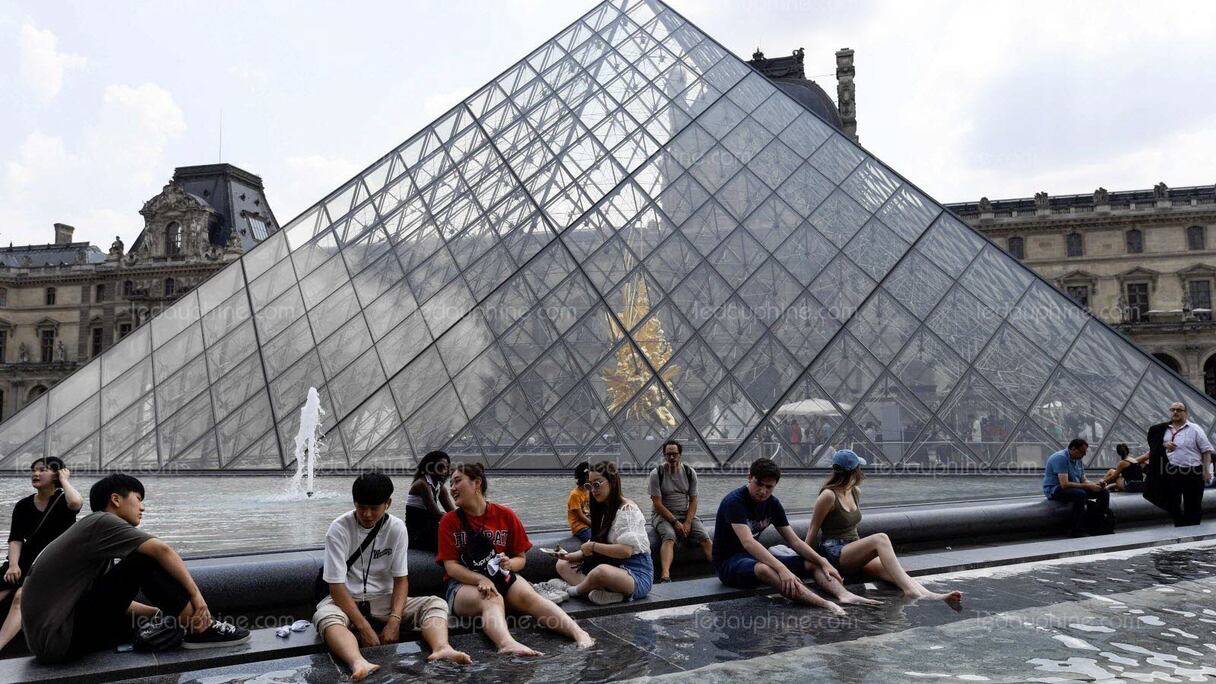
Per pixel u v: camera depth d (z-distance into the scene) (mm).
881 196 34094
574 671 7070
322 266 34531
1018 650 7527
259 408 29281
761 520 10516
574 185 35375
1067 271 108562
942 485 22312
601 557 9742
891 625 8500
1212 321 97062
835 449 25969
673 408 27156
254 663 7418
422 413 27891
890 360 27906
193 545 12992
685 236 32406
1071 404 26656
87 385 31719
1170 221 105062
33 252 146000
